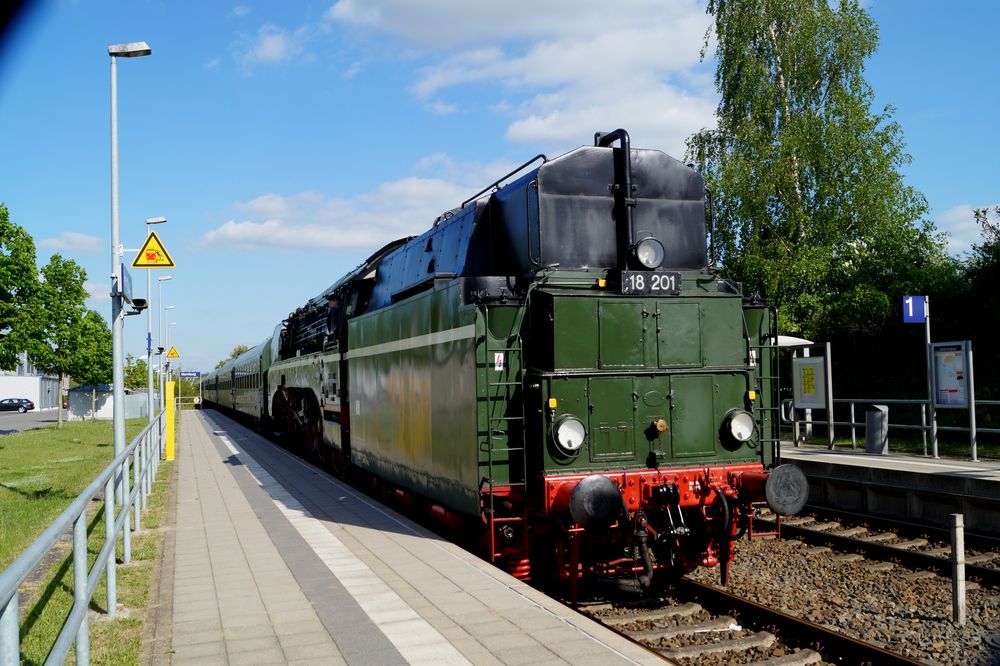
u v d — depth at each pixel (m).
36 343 26.33
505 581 7.43
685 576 8.97
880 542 10.96
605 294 8.21
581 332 8.05
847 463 13.91
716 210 26.20
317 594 7.18
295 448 23.72
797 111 27.30
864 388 23.06
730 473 8.22
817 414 24.67
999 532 11.12
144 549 9.53
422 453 10.09
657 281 8.37
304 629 6.20
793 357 18.33
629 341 8.22
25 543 10.55
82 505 4.79
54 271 37.91
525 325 8.28
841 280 24.64
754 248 24.45
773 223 25.22
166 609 6.88
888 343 22.97
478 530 9.19
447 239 10.90
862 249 24.73
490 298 8.14
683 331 8.43
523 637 5.84
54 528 3.92
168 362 42.97
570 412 7.94
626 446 8.12
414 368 10.44
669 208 9.41
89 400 51.38
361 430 13.80
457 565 8.11
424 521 11.85
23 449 26.75
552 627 6.07
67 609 7.21
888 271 24.20
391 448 11.71
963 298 21.41
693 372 8.38
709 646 6.73
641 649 5.56
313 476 16.77
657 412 8.24
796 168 24.98
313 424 20.12
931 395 14.95
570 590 8.16
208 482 16.22
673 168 9.48
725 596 7.95
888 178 24.28
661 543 8.24
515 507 8.20
